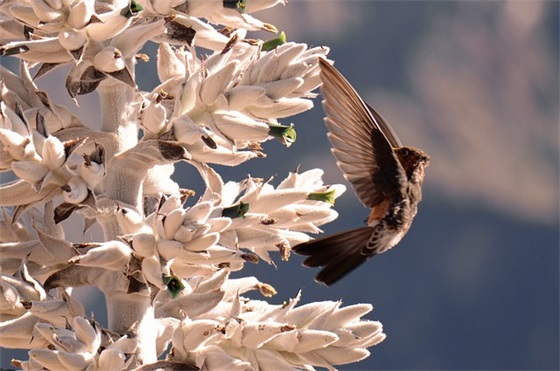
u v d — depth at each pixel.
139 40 10.52
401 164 9.91
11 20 10.85
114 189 10.77
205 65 10.57
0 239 10.84
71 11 10.12
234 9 10.67
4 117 9.93
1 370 10.64
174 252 9.80
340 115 9.48
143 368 10.15
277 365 10.41
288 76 10.51
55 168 10.01
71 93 10.46
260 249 11.13
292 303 10.78
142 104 10.73
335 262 9.09
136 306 10.72
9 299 10.30
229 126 10.40
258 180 11.16
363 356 10.59
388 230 9.27
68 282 10.45
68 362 9.76
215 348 10.29
